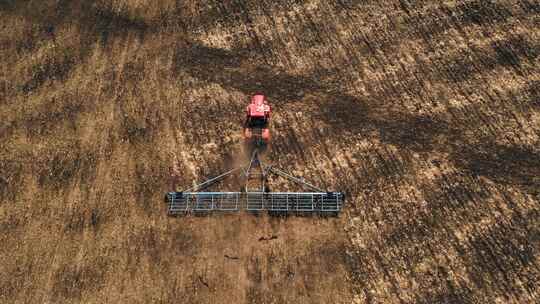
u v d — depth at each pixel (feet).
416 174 49.80
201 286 44.80
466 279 44.60
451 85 55.16
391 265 45.42
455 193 48.70
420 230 46.98
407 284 44.50
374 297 43.98
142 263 45.88
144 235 47.21
